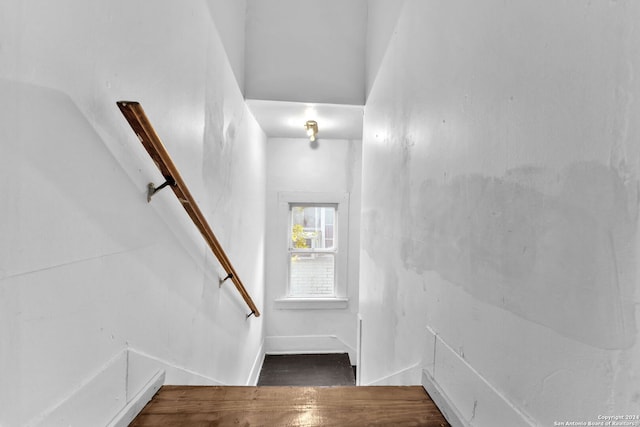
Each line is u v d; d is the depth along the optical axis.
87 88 0.72
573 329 0.52
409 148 1.35
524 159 0.64
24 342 0.56
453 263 0.93
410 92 1.36
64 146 0.65
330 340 3.75
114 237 0.83
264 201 3.51
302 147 3.69
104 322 0.79
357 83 2.52
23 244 0.56
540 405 0.58
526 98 0.64
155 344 1.05
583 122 0.51
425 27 1.20
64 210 0.65
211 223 1.63
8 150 0.53
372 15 2.26
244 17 2.41
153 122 1.02
